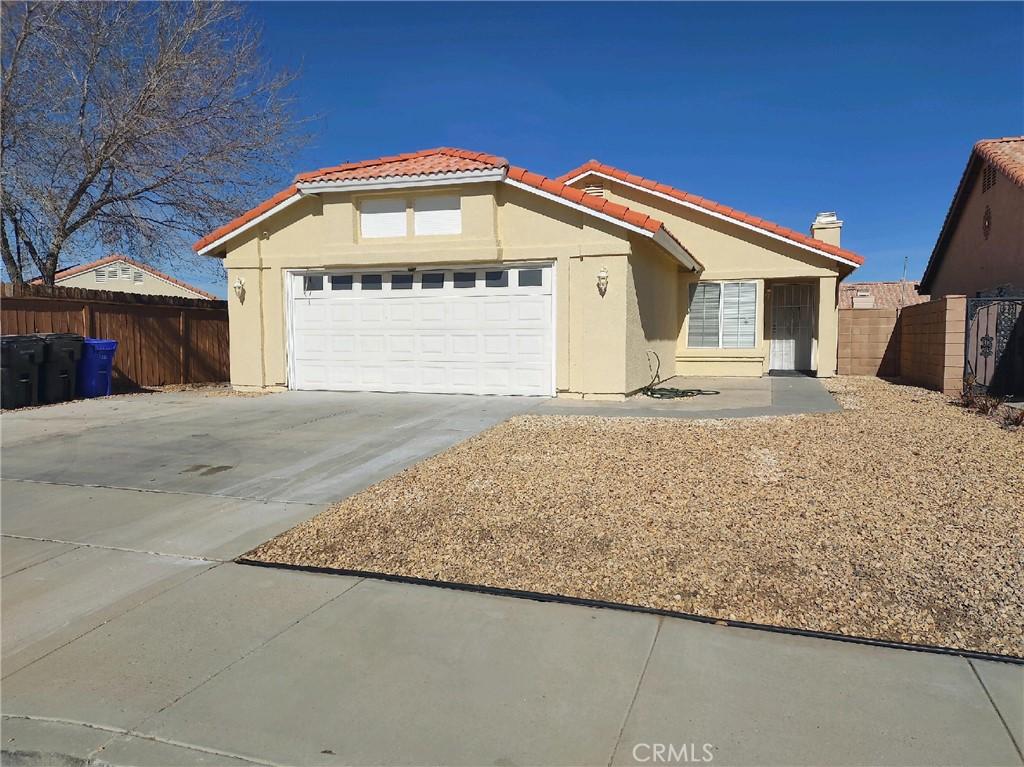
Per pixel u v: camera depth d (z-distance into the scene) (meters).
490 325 12.55
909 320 16.33
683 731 3.10
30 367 12.39
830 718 3.16
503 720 3.23
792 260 16.94
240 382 14.18
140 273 32.00
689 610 4.22
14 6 14.80
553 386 12.24
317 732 3.20
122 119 16.44
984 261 17.52
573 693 3.42
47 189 16.23
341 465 7.88
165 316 16.42
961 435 8.20
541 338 12.27
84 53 16.20
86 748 3.16
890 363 18.05
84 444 9.19
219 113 17.52
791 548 4.91
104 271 31.41
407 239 12.66
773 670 3.56
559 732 3.13
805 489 6.11
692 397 12.53
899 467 6.71
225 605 4.54
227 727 3.26
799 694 3.35
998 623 3.92
